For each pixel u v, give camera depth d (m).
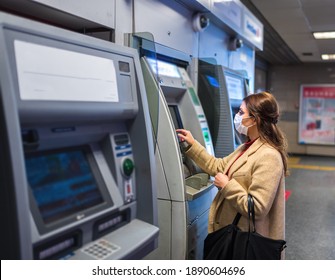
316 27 6.25
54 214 1.10
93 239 1.23
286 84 10.93
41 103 1.00
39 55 1.01
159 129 1.90
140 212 1.43
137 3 1.86
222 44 3.24
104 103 1.23
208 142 2.38
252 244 1.63
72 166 1.23
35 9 1.35
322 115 10.48
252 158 1.71
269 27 6.31
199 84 2.72
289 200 5.30
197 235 2.18
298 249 3.45
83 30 1.71
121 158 1.37
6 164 0.89
